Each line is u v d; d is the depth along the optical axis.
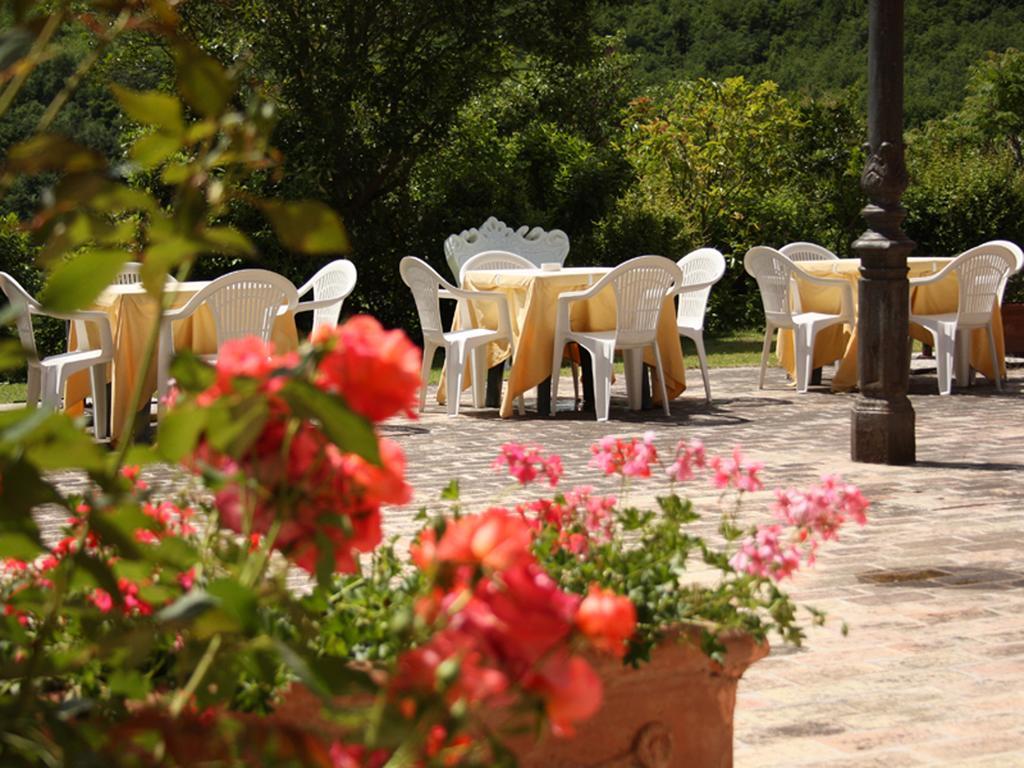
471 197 20.00
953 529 6.29
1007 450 8.58
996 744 3.57
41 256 1.24
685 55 39.34
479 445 9.09
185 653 1.48
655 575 2.44
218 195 1.26
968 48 39.16
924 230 22.17
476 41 18.98
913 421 8.16
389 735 1.20
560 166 21.05
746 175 22.55
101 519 1.37
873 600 5.05
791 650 4.44
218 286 9.28
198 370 1.35
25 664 1.39
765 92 22.98
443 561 1.27
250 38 17.83
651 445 2.67
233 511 1.45
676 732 2.46
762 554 2.47
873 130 8.05
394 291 19.30
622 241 20.84
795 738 3.63
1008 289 20.05
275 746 1.29
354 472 1.42
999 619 4.78
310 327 18.38
